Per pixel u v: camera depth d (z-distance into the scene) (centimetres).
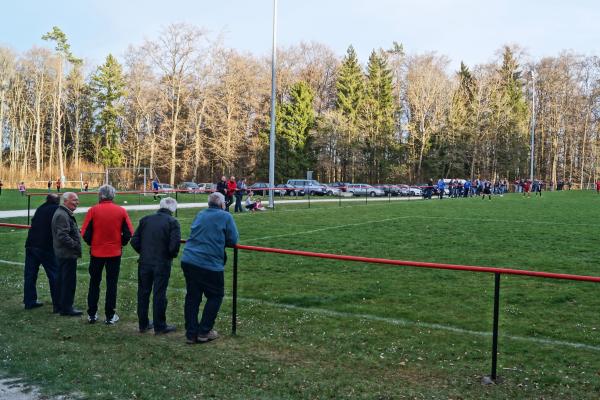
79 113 8031
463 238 1669
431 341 676
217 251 674
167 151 6544
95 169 7069
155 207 2870
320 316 789
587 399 504
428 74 7138
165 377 552
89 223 747
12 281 1015
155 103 6531
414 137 7256
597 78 7788
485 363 601
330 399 502
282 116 6919
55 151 8212
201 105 6488
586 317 790
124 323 764
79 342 671
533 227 2005
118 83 7612
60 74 7100
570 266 1195
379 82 7506
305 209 2931
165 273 716
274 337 691
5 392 513
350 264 1205
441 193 4412
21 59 7506
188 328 672
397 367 587
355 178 7306
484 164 7256
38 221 830
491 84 7350
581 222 2214
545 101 8044
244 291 948
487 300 888
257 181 6875
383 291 948
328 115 6875
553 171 7875
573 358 617
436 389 526
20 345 649
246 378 552
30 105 8144
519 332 718
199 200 3828
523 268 1170
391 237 1689
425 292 941
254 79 6925
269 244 1527
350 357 618
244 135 6844
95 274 751
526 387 532
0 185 4419
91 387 525
